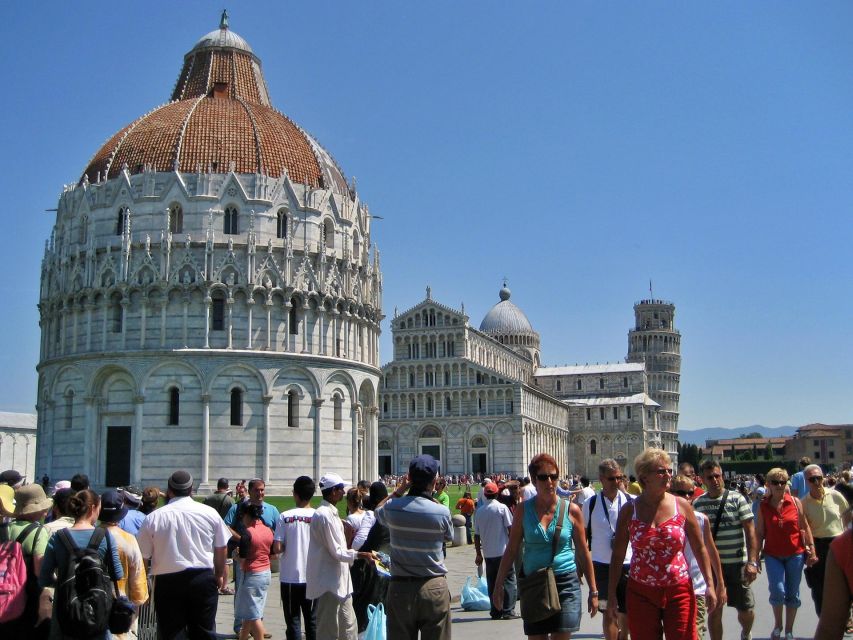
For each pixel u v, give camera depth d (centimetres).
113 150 9456
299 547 2212
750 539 2145
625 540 1675
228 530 1978
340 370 9306
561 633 1653
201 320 8681
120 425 8694
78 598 1548
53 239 9700
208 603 1903
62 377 9019
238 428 8638
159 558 1884
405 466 17512
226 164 9150
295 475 8819
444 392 17525
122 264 8738
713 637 1973
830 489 2569
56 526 1906
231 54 10469
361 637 2342
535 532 1675
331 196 9538
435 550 1638
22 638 1655
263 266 8869
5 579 1636
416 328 17825
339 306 9438
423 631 1627
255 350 8738
